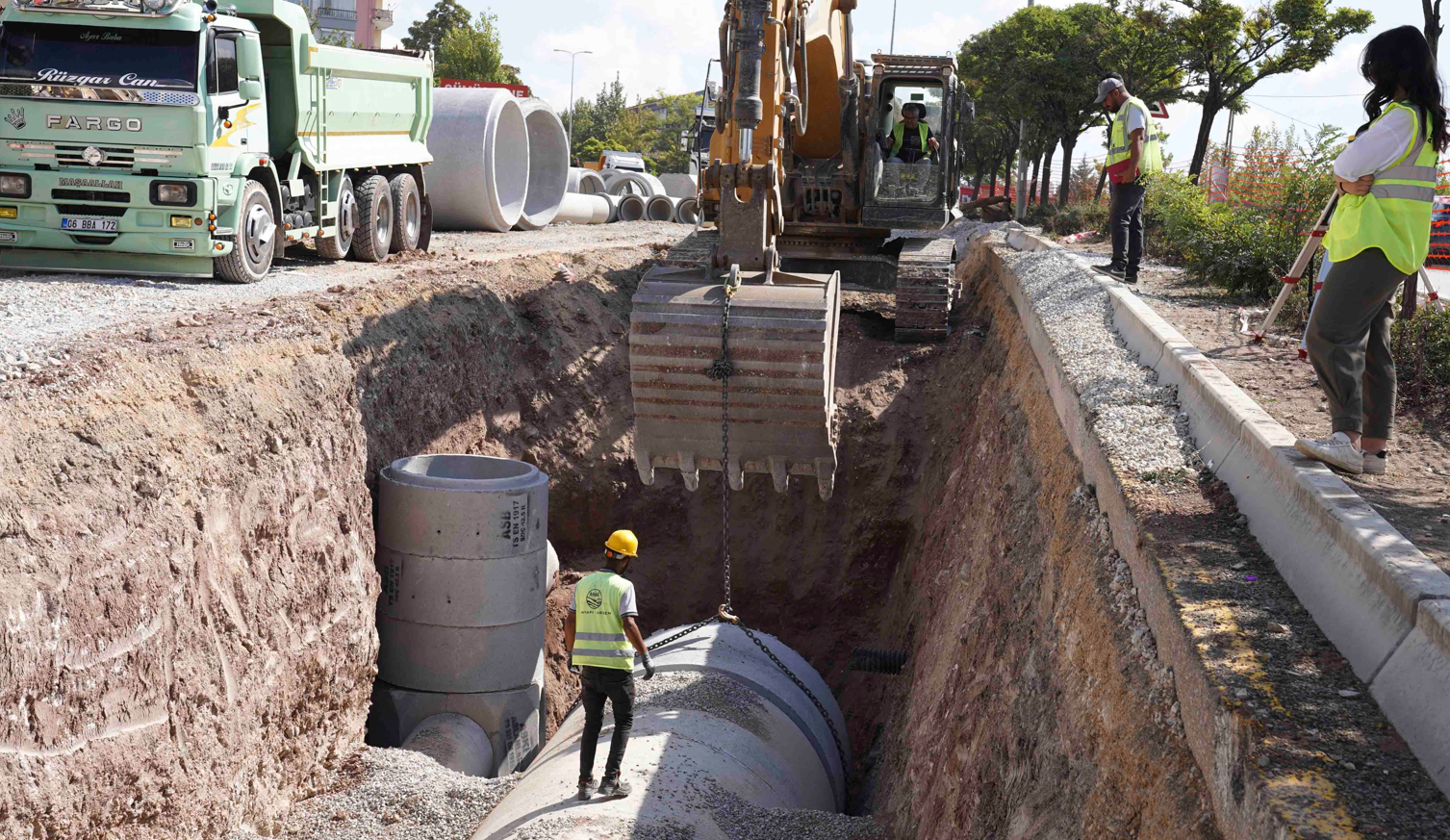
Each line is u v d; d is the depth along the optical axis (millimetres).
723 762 8609
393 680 11477
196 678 7590
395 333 12875
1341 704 3576
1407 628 3574
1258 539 5047
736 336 8414
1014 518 8297
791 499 15492
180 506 7648
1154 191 14156
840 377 16109
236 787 8055
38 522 6363
